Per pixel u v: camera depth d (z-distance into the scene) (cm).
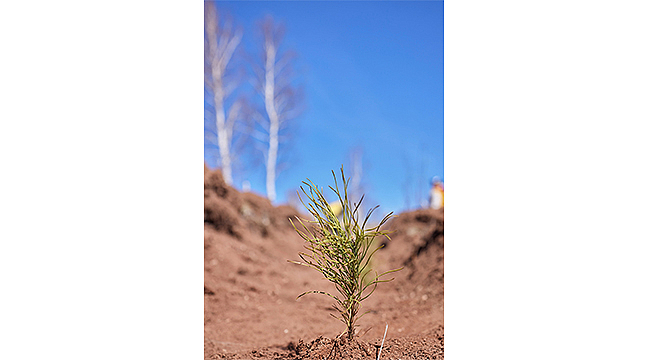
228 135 1035
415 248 437
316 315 327
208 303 327
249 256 441
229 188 539
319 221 186
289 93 1099
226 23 996
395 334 249
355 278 197
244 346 249
